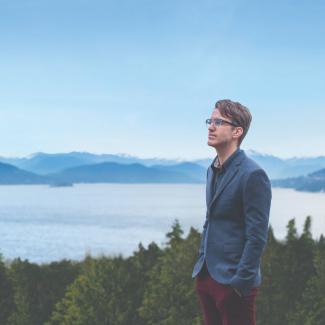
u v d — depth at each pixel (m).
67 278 61.31
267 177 5.43
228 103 5.62
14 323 59.66
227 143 5.60
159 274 52.72
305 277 52.66
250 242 5.26
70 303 55.72
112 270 55.41
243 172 5.42
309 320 49.03
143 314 50.69
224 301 5.39
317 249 52.19
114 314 54.53
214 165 5.82
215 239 5.50
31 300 59.66
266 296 52.19
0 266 61.47
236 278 5.23
